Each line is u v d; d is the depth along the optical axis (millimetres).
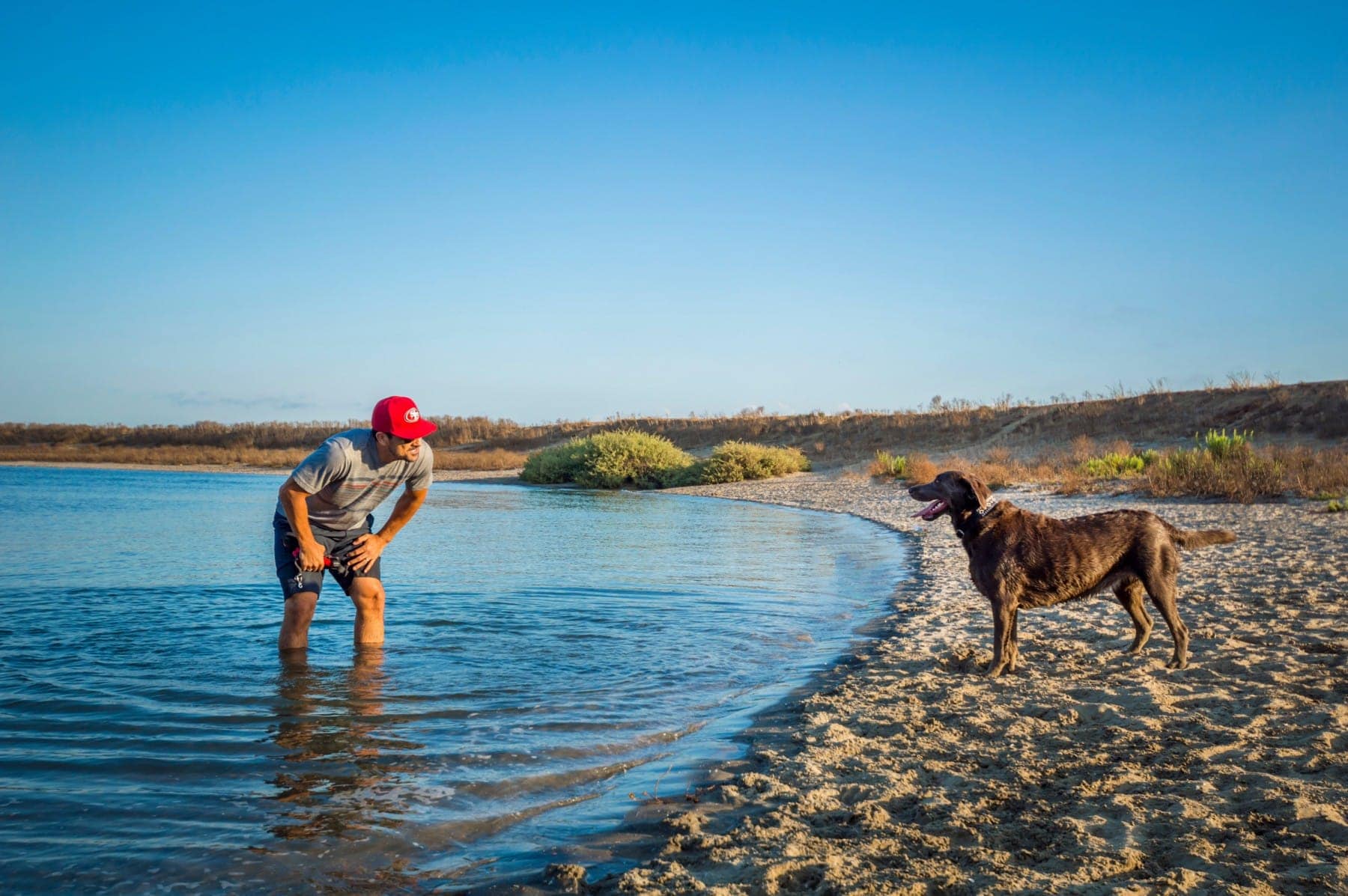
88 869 3750
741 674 7152
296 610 7543
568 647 8016
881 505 25766
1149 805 4059
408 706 6145
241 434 84250
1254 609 8531
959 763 4855
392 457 7211
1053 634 8125
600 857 3912
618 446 42781
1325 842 3564
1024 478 27719
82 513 24406
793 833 4012
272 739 5434
